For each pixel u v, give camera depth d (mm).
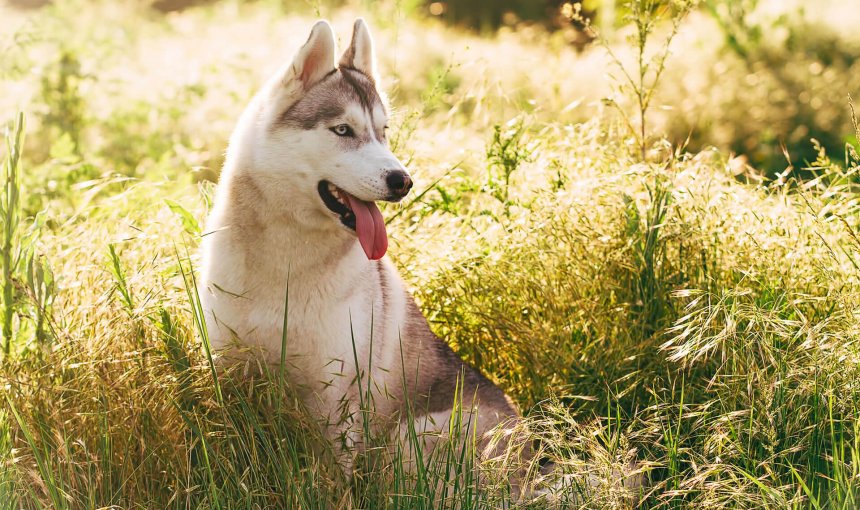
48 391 3342
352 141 3488
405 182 3424
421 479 3195
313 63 3518
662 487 3549
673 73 10172
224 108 8125
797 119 9016
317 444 3369
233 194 3488
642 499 3277
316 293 3436
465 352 4477
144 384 3365
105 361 3354
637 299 4262
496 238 4824
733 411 3533
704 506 3236
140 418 3287
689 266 4305
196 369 3375
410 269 4586
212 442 3307
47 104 7609
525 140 5582
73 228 4895
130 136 7559
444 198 5062
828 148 8664
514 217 4871
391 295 3809
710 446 3434
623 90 5402
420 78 11195
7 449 3186
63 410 3309
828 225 4352
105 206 4980
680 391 3922
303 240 3404
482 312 4332
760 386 3523
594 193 4645
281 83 3488
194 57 11109
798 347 3584
